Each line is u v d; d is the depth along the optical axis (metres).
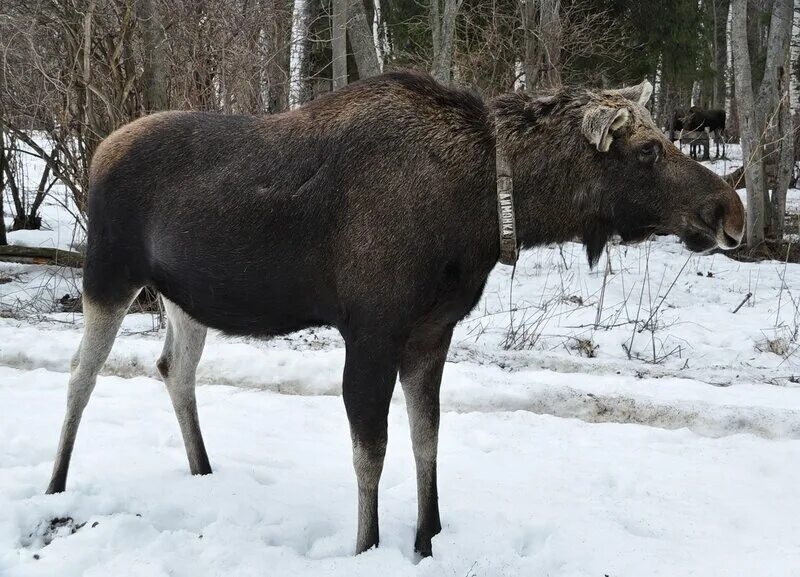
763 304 9.69
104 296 4.12
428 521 3.81
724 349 7.78
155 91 8.93
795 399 6.06
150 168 3.98
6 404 5.65
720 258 12.95
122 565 3.44
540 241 3.76
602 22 16.88
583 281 10.81
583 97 3.69
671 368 6.89
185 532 3.76
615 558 3.72
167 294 4.07
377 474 3.56
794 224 16.30
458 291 3.62
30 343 6.86
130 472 4.50
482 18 17.42
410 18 17.84
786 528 4.10
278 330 3.90
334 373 6.36
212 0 9.43
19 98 9.51
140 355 6.56
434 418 3.79
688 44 18.28
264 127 3.85
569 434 5.48
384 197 3.52
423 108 3.65
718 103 40.47
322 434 5.45
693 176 3.56
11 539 3.66
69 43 8.88
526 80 15.30
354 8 12.89
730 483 4.67
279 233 3.65
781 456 5.01
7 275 9.84
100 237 4.10
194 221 3.80
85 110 8.93
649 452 5.16
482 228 3.60
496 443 5.31
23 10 9.00
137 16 8.78
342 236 3.54
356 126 3.62
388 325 3.49
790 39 15.55
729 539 3.99
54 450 4.82
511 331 7.75
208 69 9.49
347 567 3.47
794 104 16.17
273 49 10.83
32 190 12.95
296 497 4.29
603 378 6.45
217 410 5.81
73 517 3.88
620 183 3.62
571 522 4.09
